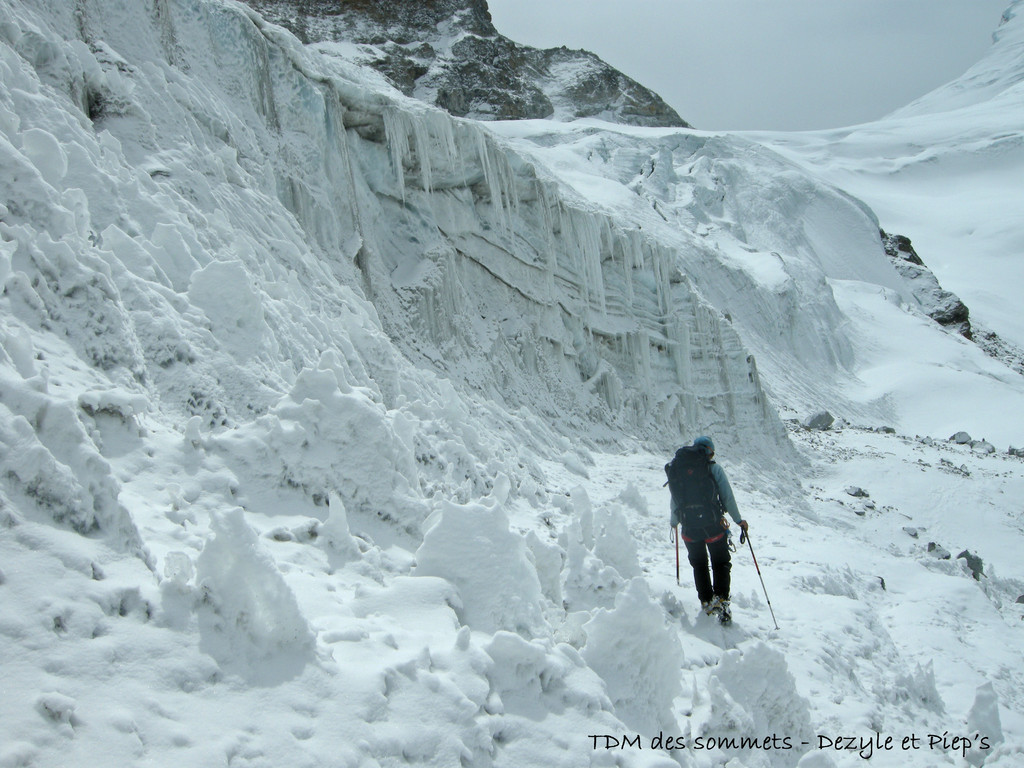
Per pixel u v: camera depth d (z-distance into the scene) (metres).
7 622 2.66
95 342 4.87
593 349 19.83
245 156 11.52
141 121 9.36
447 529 4.12
